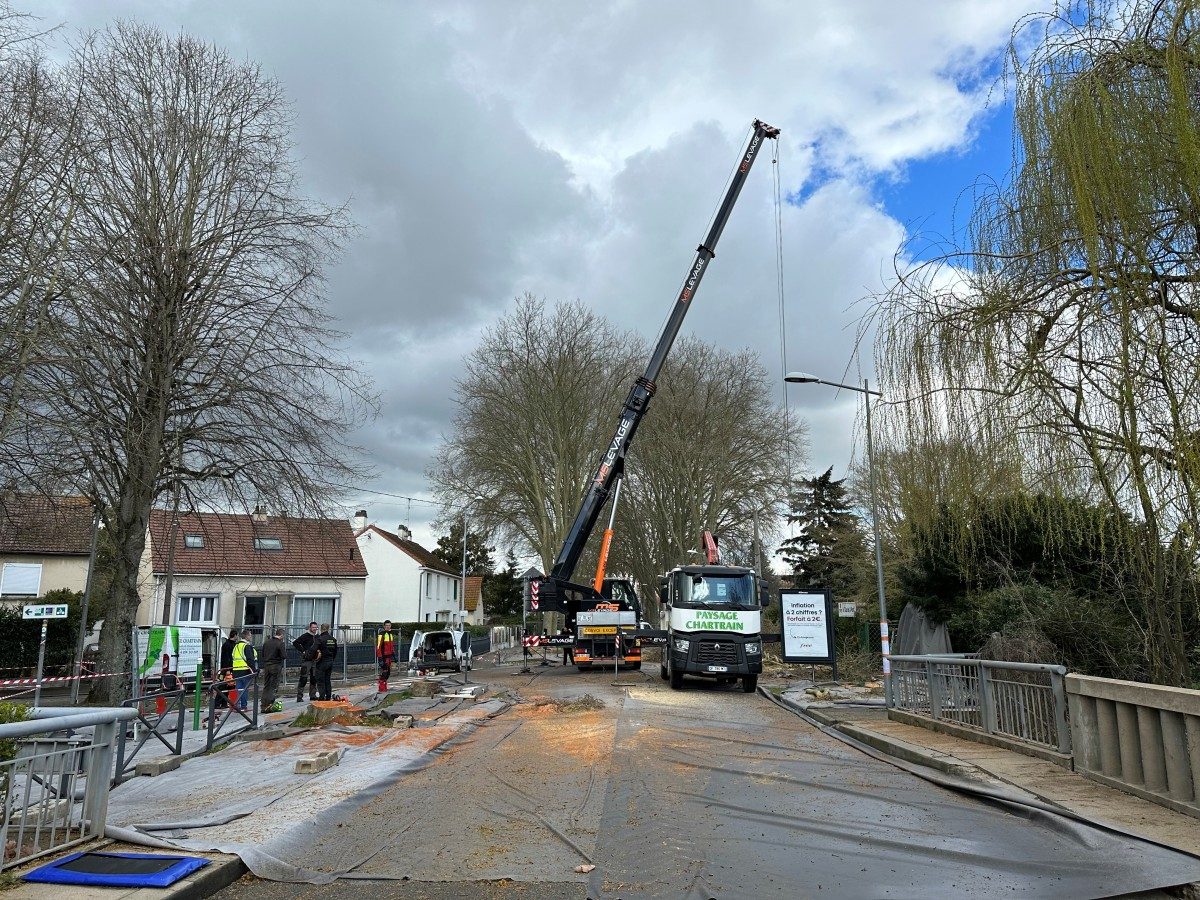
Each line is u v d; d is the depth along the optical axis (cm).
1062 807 678
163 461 1747
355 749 1133
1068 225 762
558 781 905
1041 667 890
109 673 1680
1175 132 659
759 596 2125
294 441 1802
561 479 4241
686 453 4466
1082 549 1133
